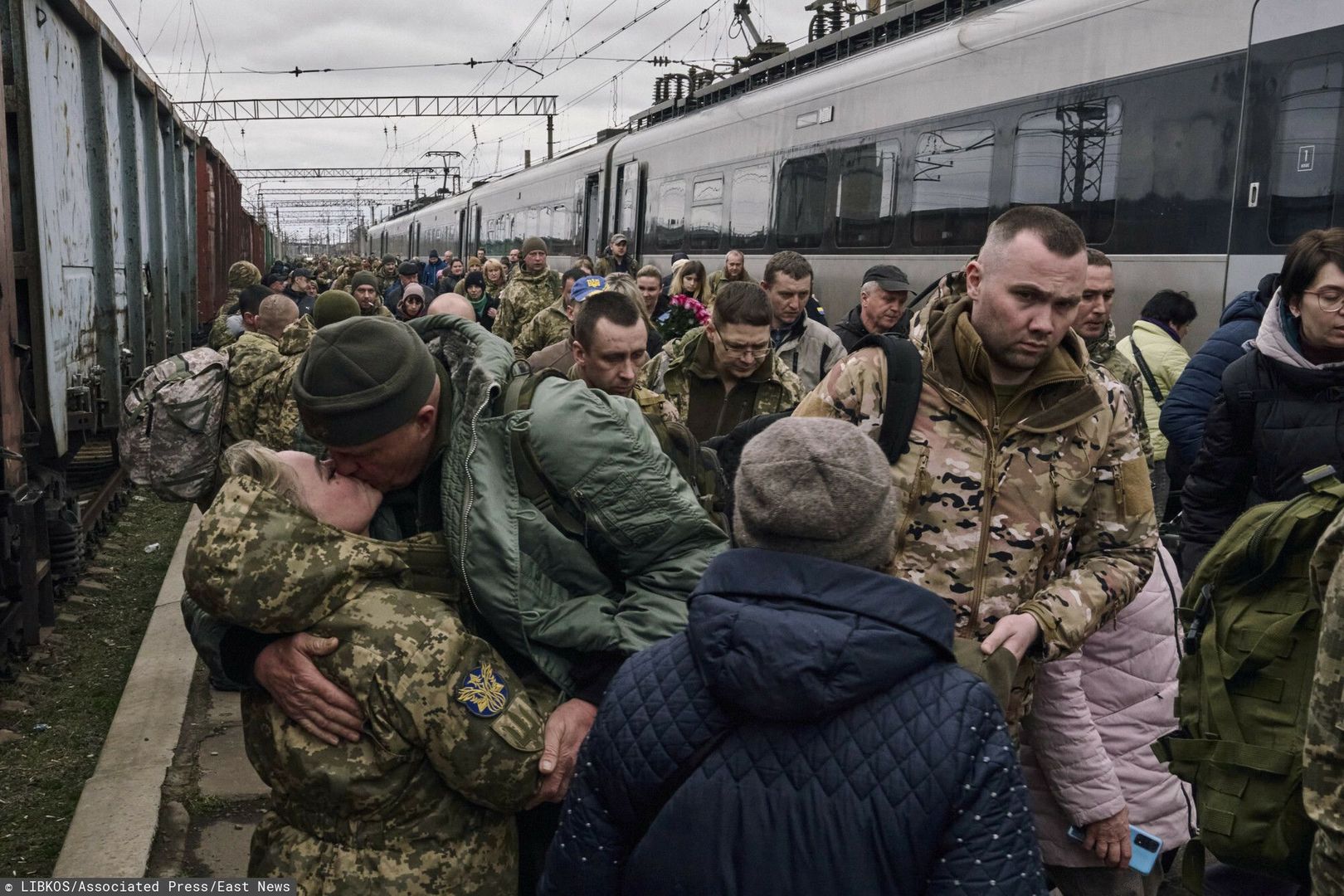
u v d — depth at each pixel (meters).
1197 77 6.38
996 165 8.00
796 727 1.53
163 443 4.43
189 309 12.94
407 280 13.87
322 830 1.98
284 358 4.63
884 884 1.47
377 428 1.98
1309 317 3.14
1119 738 2.79
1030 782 2.72
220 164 18.20
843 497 1.56
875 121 9.62
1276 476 3.28
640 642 2.07
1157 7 6.70
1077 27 7.31
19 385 5.08
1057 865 2.72
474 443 2.08
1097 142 7.07
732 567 1.58
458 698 1.92
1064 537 2.39
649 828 1.58
